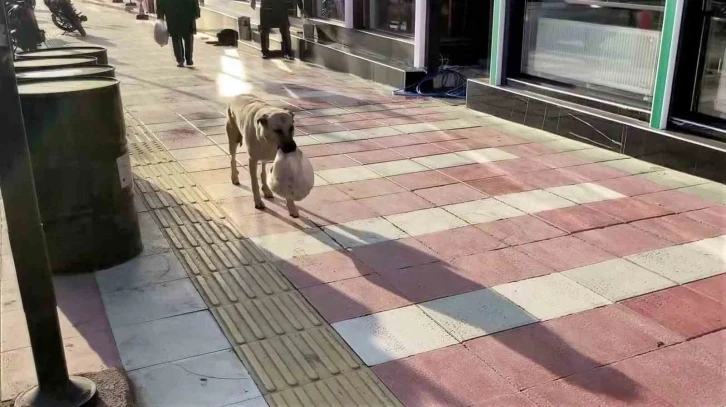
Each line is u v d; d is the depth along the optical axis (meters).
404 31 10.52
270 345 3.26
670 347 3.25
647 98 6.59
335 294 3.76
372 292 3.79
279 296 3.74
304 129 7.45
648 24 6.49
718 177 5.60
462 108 8.60
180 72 11.55
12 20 11.51
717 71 5.84
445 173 5.91
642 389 2.93
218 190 5.48
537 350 3.23
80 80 4.10
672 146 5.92
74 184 3.86
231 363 3.11
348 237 4.54
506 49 8.02
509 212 5.00
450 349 3.23
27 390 2.83
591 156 6.41
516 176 5.83
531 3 7.91
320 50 12.15
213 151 6.61
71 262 3.98
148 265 4.13
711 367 3.09
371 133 7.29
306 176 4.60
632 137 6.30
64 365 2.76
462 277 3.97
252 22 15.99
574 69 7.50
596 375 3.04
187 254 4.29
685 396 2.88
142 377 3.01
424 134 7.26
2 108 2.43
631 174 5.86
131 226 4.18
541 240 4.50
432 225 4.75
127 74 11.27
